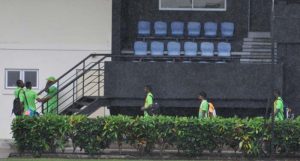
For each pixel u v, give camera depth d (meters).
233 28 75.75
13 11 72.06
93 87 69.06
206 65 63.53
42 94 71.19
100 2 71.69
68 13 71.88
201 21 76.56
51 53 71.81
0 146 60.16
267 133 53.69
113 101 63.75
